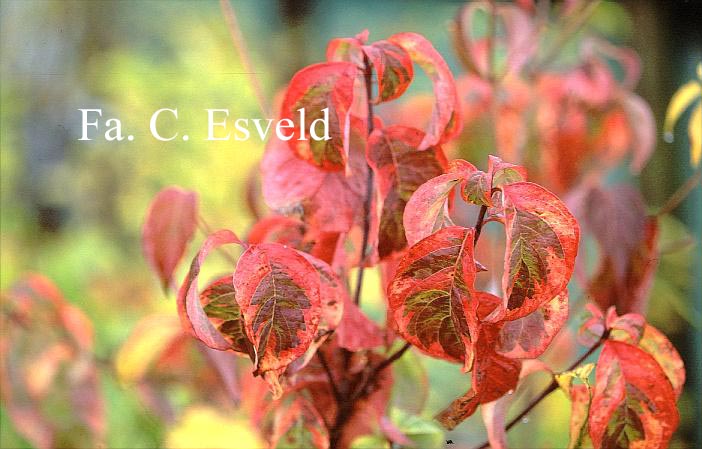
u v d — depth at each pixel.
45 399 1.48
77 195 3.57
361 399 1.11
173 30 3.96
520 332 0.98
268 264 0.96
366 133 1.06
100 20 4.00
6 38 3.87
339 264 1.07
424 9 3.58
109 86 3.72
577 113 1.77
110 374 1.50
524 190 0.94
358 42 1.04
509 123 1.80
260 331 0.95
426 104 1.80
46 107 3.76
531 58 1.86
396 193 1.04
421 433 1.18
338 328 1.04
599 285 1.28
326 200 1.06
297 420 1.10
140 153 3.47
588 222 1.29
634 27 2.55
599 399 1.02
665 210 1.31
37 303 1.50
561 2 2.18
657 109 2.53
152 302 2.59
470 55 1.57
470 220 1.39
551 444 1.75
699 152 1.39
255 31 3.91
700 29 2.56
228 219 3.02
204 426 1.37
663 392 1.02
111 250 3.16
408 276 0.95
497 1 2.07
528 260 0.94
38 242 3.33
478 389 0.98
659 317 2.18
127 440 1.54
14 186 3.60
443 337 0.96
